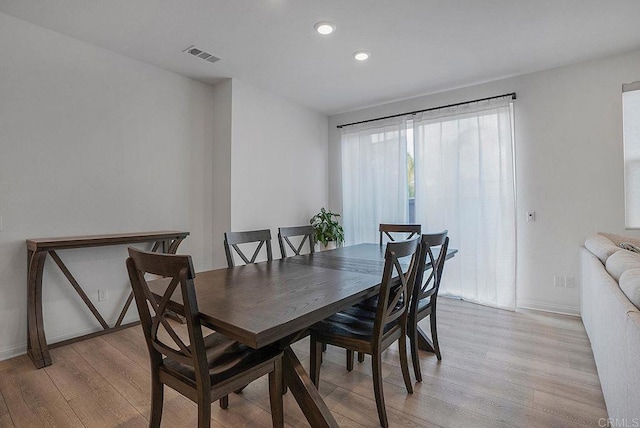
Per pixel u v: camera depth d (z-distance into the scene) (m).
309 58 3.17
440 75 3.56
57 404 1.86
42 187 2.61
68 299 2.76
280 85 3.87
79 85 2.81
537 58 3.17
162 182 3.38
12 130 2.46
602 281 1.82
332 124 5.07
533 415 1.75
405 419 1.73
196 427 1.67
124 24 2.58
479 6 2.36
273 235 4.18
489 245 3.66
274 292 1.58
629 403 1.22
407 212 4.32
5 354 2.43
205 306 1.36
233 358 1.45
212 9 2.39
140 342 2.72
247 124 3.84
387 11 2.41
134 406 1.85
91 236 2.75
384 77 3.62
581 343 2.63
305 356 2.50
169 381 1.40
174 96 3.49
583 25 2.60
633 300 1.35
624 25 2.60
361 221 4.68
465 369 2.25
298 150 4.56
